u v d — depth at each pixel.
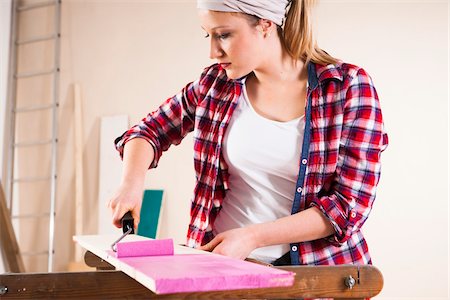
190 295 1.20
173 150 4.51
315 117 1.64
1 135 4.97
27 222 5.03
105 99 4.82
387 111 3.89
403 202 3.85
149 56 4.69
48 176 4.96
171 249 1.38
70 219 4.87
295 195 1.65
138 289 1.26
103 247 1.56
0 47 5.00
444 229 3.78
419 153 3.84
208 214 1.77
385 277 3.84
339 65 1.67
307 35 1.63
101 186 4.70
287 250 1.67
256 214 1.72
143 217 4.47
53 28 5.06
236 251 1.43
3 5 5.04
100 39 4.89
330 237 1.60
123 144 1.94
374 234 3.88
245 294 1.21
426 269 3.79
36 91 5.08
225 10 1.50
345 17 4.02
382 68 3.92
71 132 4.93
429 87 3.84
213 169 1.75
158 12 4.69
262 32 1.58
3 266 4.47
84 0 4.97
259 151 1.67
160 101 4.62
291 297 1.23
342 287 1.25
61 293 1.26
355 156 1.61
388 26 3.93
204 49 4.51
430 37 3.85
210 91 1.79
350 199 1.58
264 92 1.71
